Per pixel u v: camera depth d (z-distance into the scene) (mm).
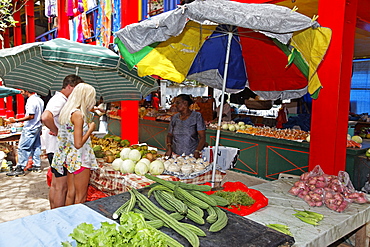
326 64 3861
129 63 3033
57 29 11617
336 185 2889
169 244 1605
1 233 1758
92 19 9633
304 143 5742
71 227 1837
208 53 3973
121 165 3580
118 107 12930
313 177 3027
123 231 1492
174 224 1814
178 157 3805
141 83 5277
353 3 4324
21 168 6652
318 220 2418
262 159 6609
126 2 6730
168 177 3412
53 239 1694
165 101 15336
